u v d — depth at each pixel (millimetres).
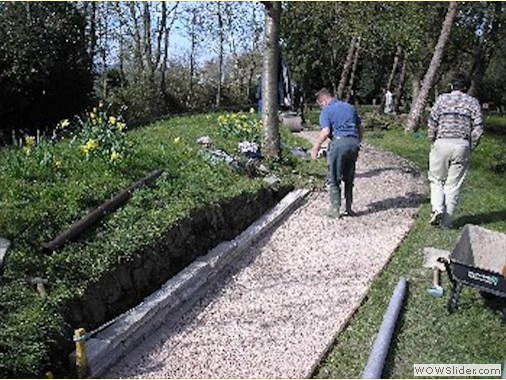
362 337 5652
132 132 13922
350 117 9117
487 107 41125
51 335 4816
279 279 7129
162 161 9148
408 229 8789
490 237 6637
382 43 24250
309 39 32969
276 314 6227
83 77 17969
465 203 10297
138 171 8398
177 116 20016
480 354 5324
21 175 7402
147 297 6160
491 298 6266
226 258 7500
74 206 6766
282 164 11805
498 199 10695
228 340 5688
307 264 7578
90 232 6465
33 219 6199
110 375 5020
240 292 6777
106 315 5707
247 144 11656
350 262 7602
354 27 22391
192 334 5801
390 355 5273
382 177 12242
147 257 6473
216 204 8117
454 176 8586
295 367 5211
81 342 4789
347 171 9258
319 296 6625
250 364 5273
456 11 20000
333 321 6035
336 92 31797
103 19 27812
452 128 8406
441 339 5566
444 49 20312
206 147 11125
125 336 5406
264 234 8648
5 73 15727
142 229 6758
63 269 5641
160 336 5734
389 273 7156
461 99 8414
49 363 4660
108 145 8742
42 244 5871
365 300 6453
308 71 34469
